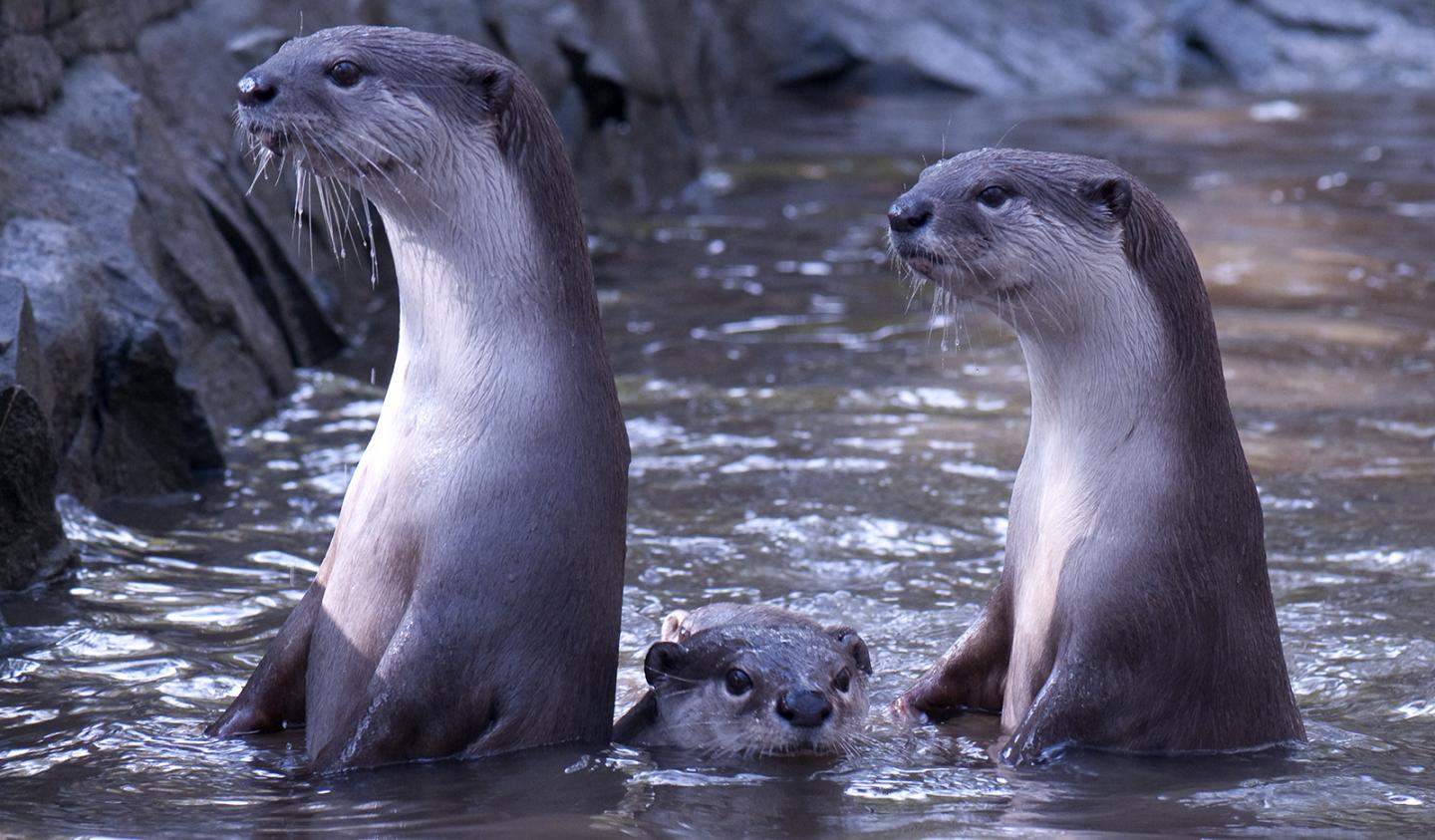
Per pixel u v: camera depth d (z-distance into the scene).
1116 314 12.51
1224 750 12.36
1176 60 76.81
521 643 11.62
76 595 15.53
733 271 34.19
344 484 19.66
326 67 11.88
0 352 15.74
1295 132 58.47
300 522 18.19
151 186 22.44
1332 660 14.38
